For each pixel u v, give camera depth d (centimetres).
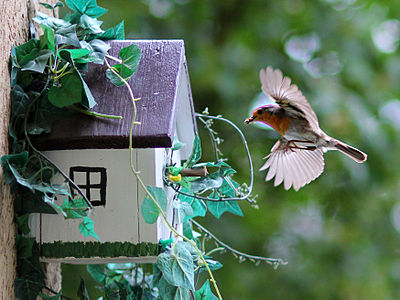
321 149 705
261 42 1310
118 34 600
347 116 1218
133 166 521
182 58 580
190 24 1277
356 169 1223
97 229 520
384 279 1263
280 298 1202
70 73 503
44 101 514
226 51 1271
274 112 686
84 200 501
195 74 1216
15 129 509
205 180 582
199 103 1217
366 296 1246
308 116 643
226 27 1330
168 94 534
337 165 1237
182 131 688
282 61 1273
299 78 1252
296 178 728
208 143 1202
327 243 1262
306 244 1253
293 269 1228
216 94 1220
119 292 603
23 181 490
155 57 571
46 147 509
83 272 1071
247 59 1262
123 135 503
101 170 521
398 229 1295
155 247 517
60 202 522
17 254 518
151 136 502
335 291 1238
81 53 513
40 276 521
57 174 518
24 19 554
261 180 1221
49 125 511
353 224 1280
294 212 1282
